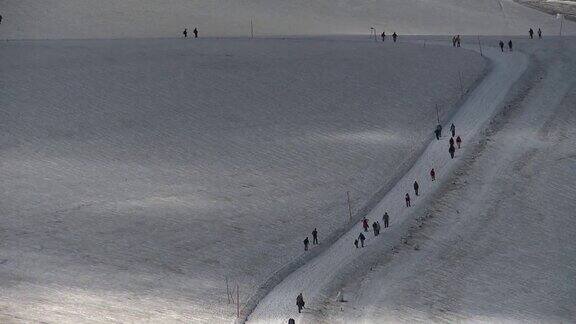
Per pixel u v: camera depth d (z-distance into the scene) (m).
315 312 113.12
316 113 191.50
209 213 145.12
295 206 149.75
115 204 146.75
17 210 142.62
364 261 129.50
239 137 178.00
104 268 123.31
